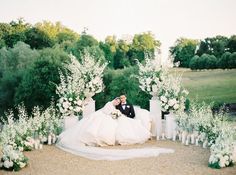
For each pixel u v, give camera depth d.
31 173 8.46
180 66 25.78
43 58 26.19
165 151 10.23
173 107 12.28
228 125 10.96
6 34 30.92
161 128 12.48
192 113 12.13
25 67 28.72
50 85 25.50
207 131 10.94
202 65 24.31
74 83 12.54
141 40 28.83
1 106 27.38
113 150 10.20
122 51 29.69
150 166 8.85
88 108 13.12
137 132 11.49
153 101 12.66
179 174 8.13
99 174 8.29
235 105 22.02
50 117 12.68
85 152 10.10
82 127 11.25
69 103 12.31
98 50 28.38
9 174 8.41
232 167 8.63
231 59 23.44
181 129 11.83
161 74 12.75
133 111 12.38
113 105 12.34
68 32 30.81
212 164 8.62
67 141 11.05
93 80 12.76
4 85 27.66
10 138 10.48
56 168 8.88
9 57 28.97
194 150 10.48
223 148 8.78
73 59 13.19
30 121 11.66
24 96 25.97
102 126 11.25
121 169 8.67
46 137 11.86
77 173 8.41
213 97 23.27
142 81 13.10
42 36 31.28
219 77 23.61
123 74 26.34
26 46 29.58
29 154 10.36
